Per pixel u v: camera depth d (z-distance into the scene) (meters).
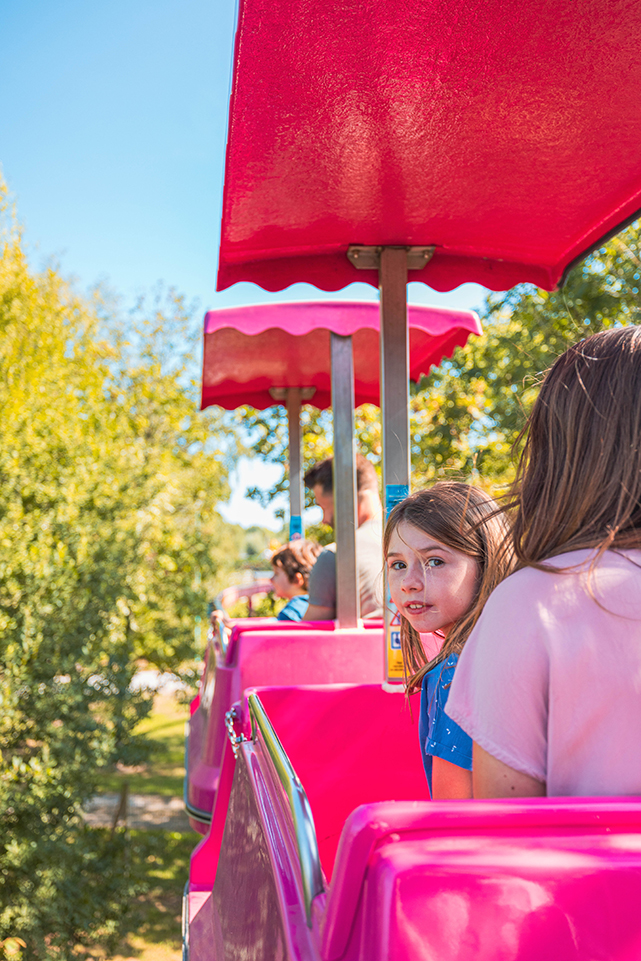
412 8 1.43
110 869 9.00
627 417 0.92
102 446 11.75
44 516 9.07
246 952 1.11
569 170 2.17
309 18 1.43
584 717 0.78
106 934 8.58
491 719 0.82
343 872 0.70
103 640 9.28
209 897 1.90
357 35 1.50
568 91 1.75
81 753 8.53
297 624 3.30
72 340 16.02
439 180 2.20
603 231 2.56
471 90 1.73
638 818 0.72
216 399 5.86
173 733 18.92
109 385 16.91
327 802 2.27
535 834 0.71
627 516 0.87
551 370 1.02
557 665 0.79
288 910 0.86
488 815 0.71
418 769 2.30
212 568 14.72
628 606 0.81
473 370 8.86
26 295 13.79
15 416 9.94
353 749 2.29
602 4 1.42
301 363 4.99
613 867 0.69
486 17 1.46
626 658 0.79
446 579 1.57
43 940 7.80
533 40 1.54
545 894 0.68
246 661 3.12
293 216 2.42
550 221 2.52
